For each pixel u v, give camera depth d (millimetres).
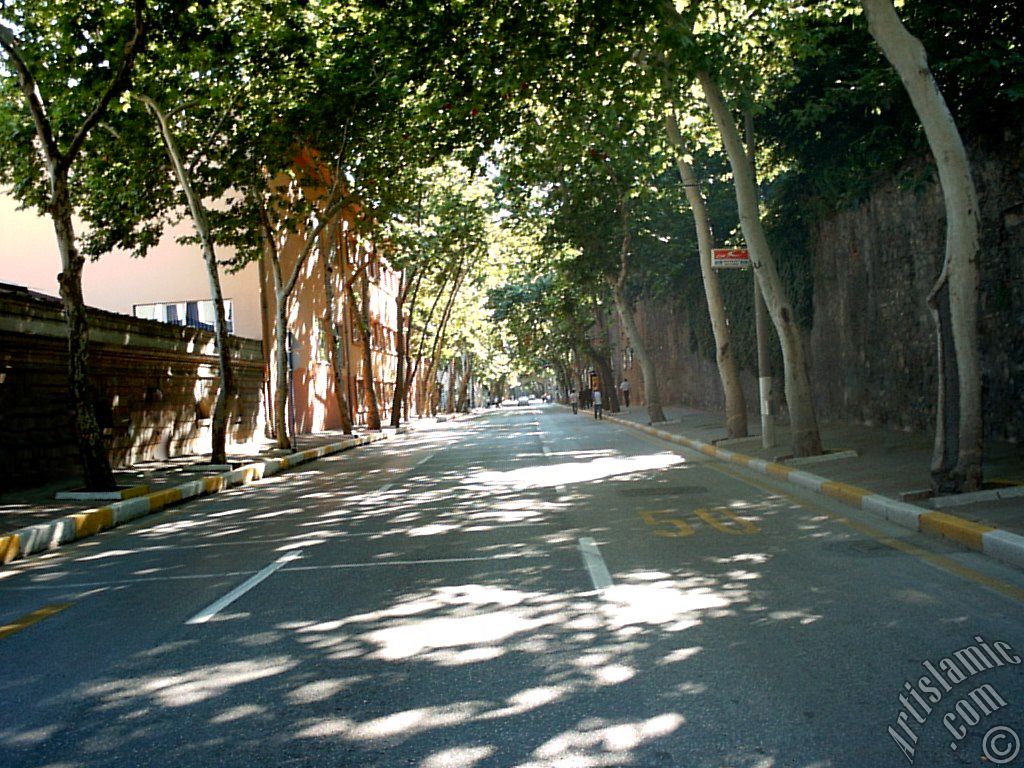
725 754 3977
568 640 5875
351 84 20828
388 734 4398
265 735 4484
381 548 9953
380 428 39406
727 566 8016
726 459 18922
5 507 14586
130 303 32844
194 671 5672
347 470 21781
